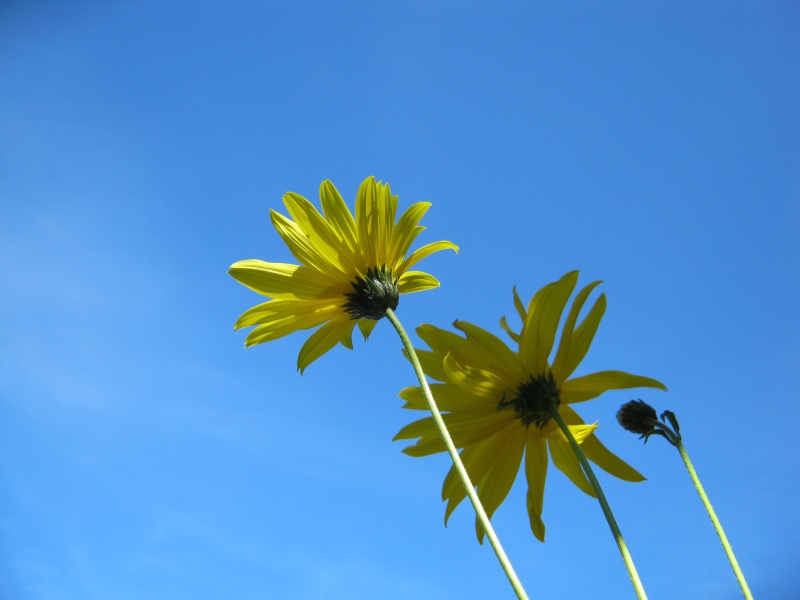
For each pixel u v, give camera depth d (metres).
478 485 0.32
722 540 0.28
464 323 0.32
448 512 0.32
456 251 0.35
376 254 0.35
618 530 0.27
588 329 0.32
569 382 0.32
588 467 0.29
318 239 0.34
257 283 0.34
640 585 0.26
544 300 0.32
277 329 0.34
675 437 0.31
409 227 0.35
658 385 0.31
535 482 0.32
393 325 0.32
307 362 0.35
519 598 0.25
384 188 0.35
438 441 0.32
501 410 0.32
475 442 0.32
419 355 0.32
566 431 0.31
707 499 0.29
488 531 0.26
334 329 0.35
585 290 0.32
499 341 0.32
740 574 0.27
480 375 0.32
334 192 0.35
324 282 0.34
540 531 0.32
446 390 0.32
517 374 0.32
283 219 0.34
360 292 0.34
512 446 0.32
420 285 0.35
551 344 0.32
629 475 0.32
